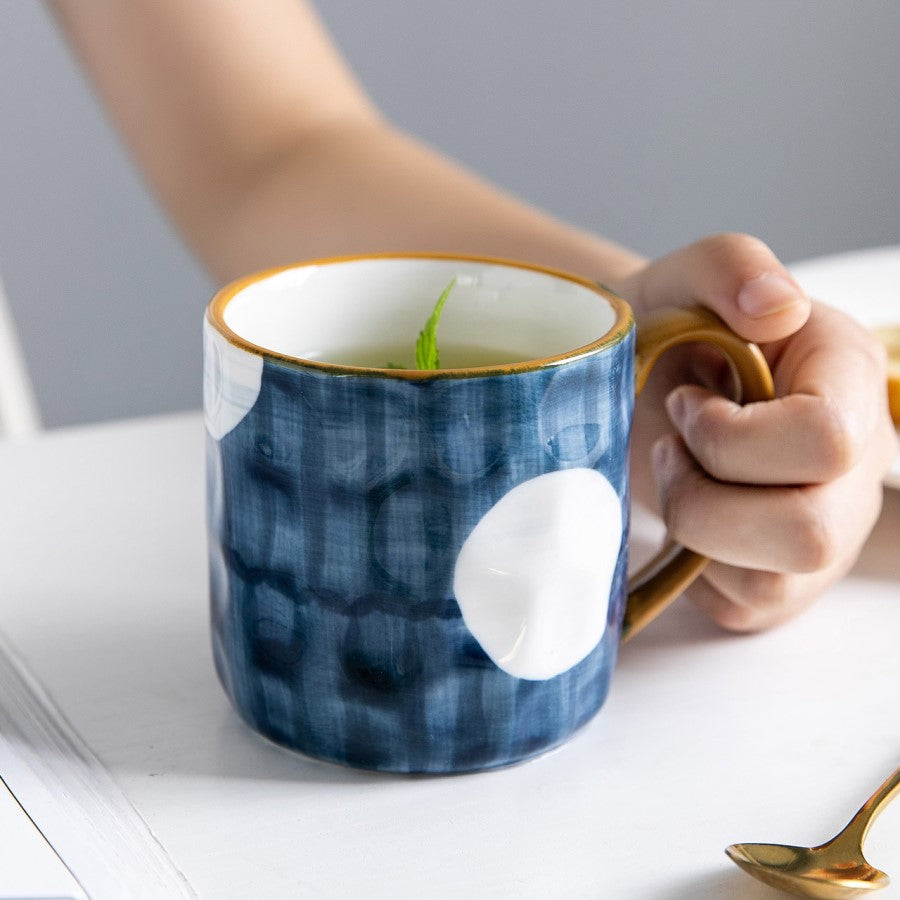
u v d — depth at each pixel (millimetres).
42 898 578
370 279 665
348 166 919
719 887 596
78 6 1032
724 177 2098
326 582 611
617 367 614
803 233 2160
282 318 654
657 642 688
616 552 626
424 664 614
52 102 1854
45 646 681
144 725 648
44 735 639
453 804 621
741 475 657
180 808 618
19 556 729
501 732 624
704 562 665
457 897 592
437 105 1966
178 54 988
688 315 648
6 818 602
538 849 606
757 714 656
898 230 2166
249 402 608
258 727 638
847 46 2037
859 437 650
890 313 891
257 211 913
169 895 588
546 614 615
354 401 597
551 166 2041
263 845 607
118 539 742
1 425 1003
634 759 638
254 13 1018
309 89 1006
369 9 1884
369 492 602
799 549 652
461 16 1915
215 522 630
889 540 745
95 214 1942
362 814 617
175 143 984
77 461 799
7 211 1906
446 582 607
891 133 2100
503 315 664
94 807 612
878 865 600
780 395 682
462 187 887
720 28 1993
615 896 593
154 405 2100
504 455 601
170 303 2035
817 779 631
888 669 675
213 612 643
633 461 746
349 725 623
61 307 1989
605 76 1995
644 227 2115
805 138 2090
